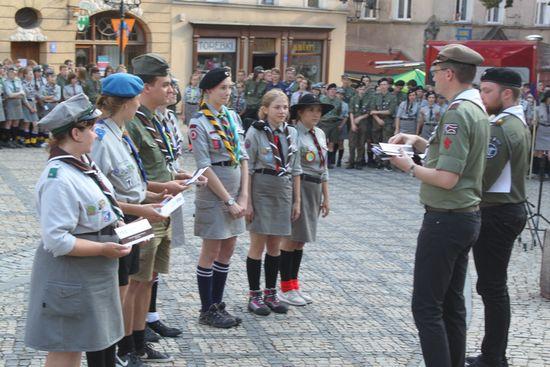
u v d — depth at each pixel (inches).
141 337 225.5
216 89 250.2
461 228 191.0
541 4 1584.6
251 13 1153.4
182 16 1077.1
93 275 167.2
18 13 943.0
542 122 677.3
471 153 189.5
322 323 272.2
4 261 329.4
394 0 1512.1
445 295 204.5
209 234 251.8
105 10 1002.7
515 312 294.8
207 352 238.8
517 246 411.5
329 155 708.7
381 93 701.9
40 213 164.1
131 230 169.3
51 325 165.5
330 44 1269.7
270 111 268.8
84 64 1015.6
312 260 358.6
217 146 249.9
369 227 444.1
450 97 196.5
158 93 220.7
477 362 230.7
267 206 269.7
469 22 1508.4
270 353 241.1
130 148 205.8
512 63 802.2
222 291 266.5
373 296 307.6
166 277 315.0
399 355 245.4
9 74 678.5
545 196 596.1
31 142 701.9
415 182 633.0
